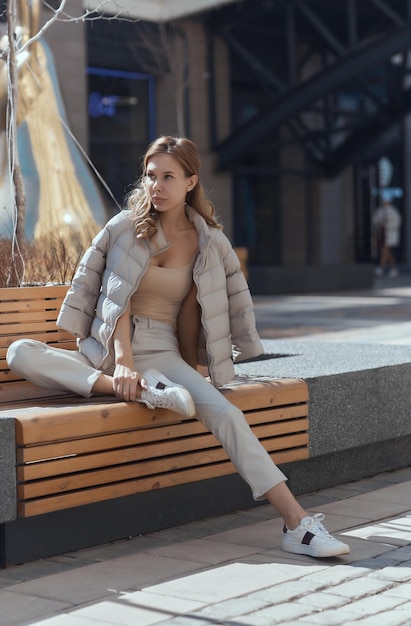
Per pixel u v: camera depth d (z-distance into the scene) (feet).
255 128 75.31
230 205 79.36
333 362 18.94
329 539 13.46
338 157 85.76
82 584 12.41
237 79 79.66
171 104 75.25
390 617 11.07
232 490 16.19
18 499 12.96
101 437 13.73
